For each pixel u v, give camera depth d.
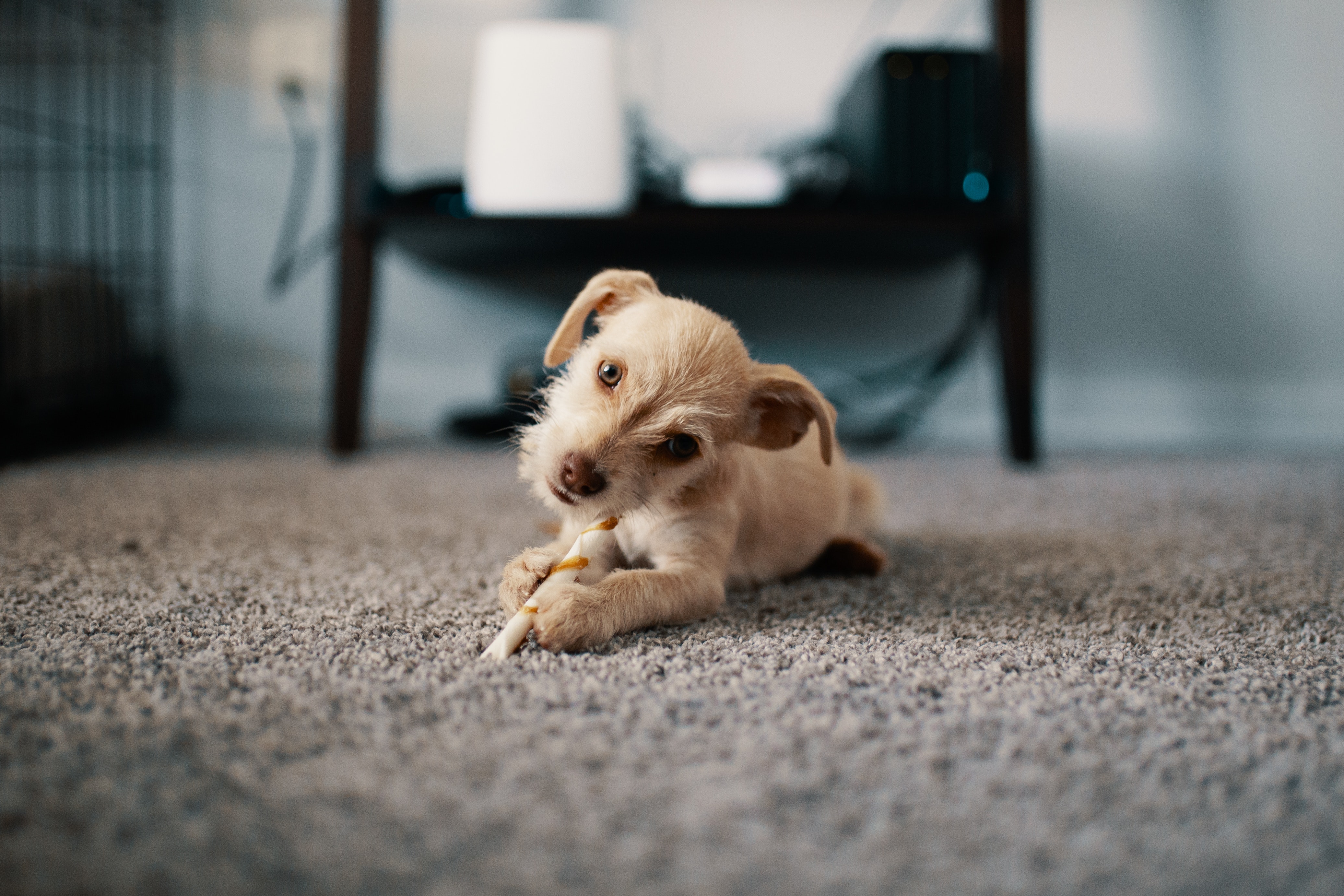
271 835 0.39
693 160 2.03
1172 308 2.12
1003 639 0.68
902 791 0.44
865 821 0.41
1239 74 2.06
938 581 0.88
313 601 0.73
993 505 1.32
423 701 0.52
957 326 2.09
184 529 1.02
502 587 0.71
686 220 1.55
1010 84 1.56
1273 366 2.14
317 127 2.01
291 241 2.04
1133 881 0.37
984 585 0.86
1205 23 2.04
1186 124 2.07
